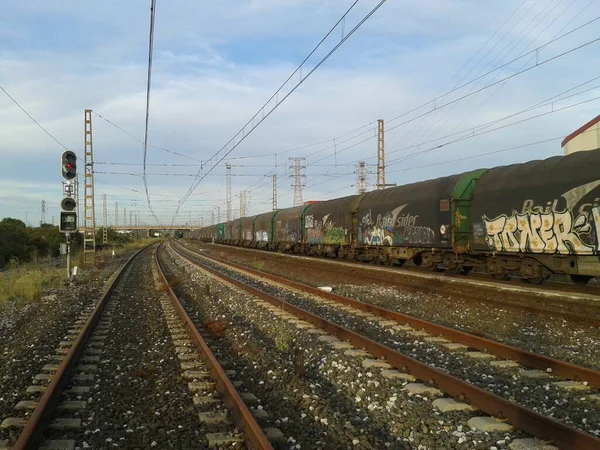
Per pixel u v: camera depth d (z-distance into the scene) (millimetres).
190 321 11234
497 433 5207
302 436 5301
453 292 15109
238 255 43969
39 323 12641
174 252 54094
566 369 7211
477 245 18000
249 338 10148
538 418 5086
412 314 13102
